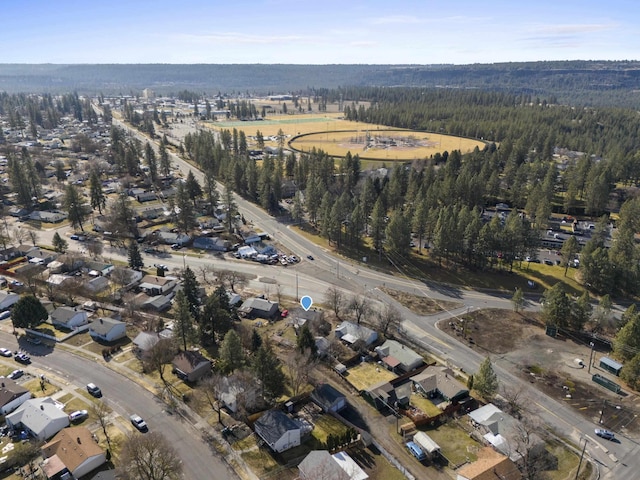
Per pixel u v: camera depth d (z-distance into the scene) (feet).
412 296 422.82
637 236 559.79
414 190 622.95
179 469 213.46
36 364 303.27
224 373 285.84
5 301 374.43
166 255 501.15
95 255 478.59
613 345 330.95
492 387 277.85
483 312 397.60
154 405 265.34
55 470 211.61
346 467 221.87
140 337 326.03
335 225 520.01
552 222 619.67
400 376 304.30
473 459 237.86
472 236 467.93
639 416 274.77
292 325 361.10
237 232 563.89
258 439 241.96
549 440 254.06
